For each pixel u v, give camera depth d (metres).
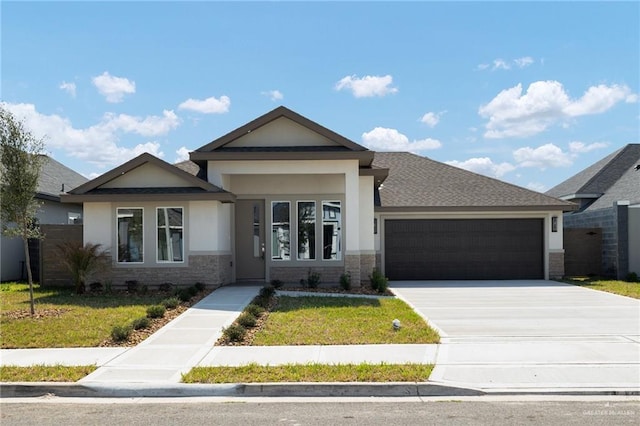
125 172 17.38
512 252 21.67
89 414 6.86
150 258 17.20
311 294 16.20
